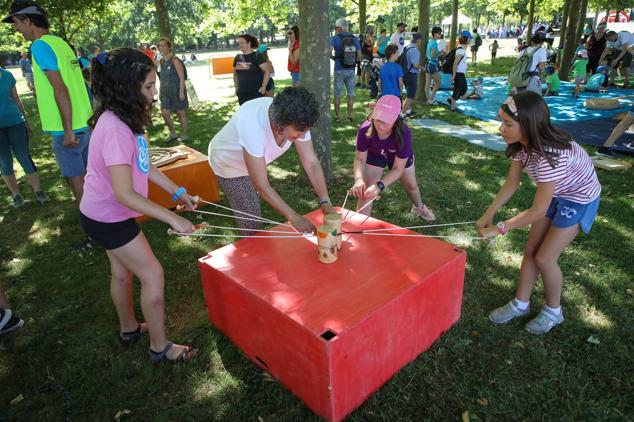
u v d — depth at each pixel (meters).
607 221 4.10
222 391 2.43
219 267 2.50
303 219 2.60
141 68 1.97
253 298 2.23
